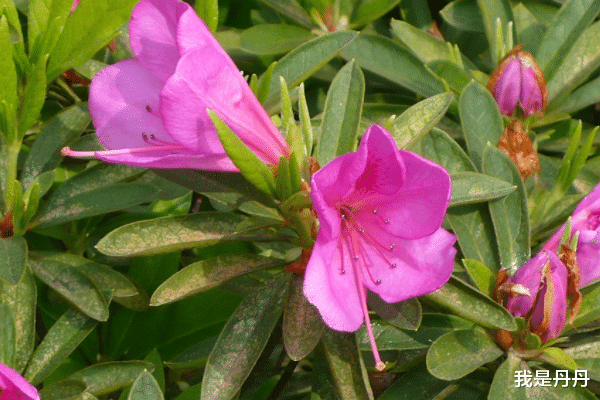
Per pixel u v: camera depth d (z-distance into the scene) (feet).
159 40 1.13
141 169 1.30
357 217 1.13
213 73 1.08
